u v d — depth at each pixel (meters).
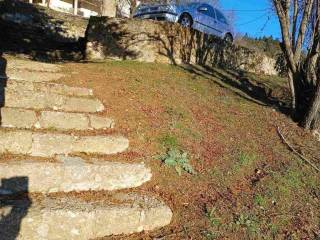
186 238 3.91
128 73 7.86
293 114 7.89
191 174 4.85
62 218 3.53
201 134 5.88
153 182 4.59
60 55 10.36
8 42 10.82
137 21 9.73
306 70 7.89
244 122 7.01
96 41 9.66
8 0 13.48
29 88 5.57
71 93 5.93
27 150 4.33
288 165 5.75
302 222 4.56
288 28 7.57
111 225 3.78
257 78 11.50
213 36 11.28
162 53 9.98
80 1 28.67
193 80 8.88
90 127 5.21
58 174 4.00
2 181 3.74
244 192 4.83
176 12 13.14
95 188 4.23
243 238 4.05
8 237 3.35
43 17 13.76
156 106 6.36
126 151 4.91
